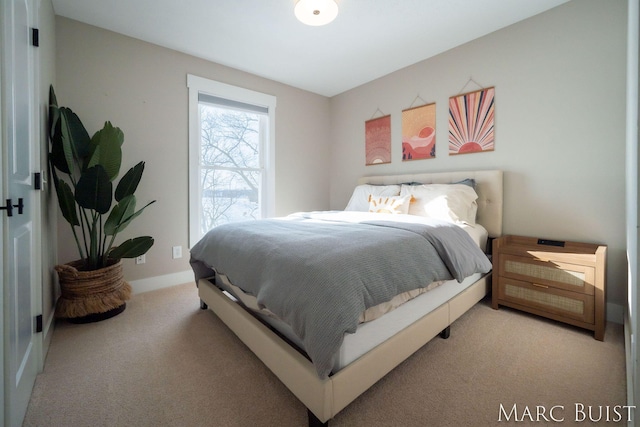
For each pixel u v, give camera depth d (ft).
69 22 7.43
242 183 11.00
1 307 3.08
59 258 7.38
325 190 13.52
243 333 5.14
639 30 2.37
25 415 3.84
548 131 7.30
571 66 6.91
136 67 8.41
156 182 8.84
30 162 4.46
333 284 3.56
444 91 9.36
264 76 11.15
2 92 3.16
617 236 6.39
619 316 6.37
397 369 4.81
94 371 4.79
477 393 4.24
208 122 10.14
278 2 6.86
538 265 6.47
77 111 7.54
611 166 6.44
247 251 5.11
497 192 8.04
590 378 4.54
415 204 8.34
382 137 11.35
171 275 9.18
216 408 4.00
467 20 7.63
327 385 3.37
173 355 5.27
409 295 4.62
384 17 7.47
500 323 6.45
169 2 6.86
